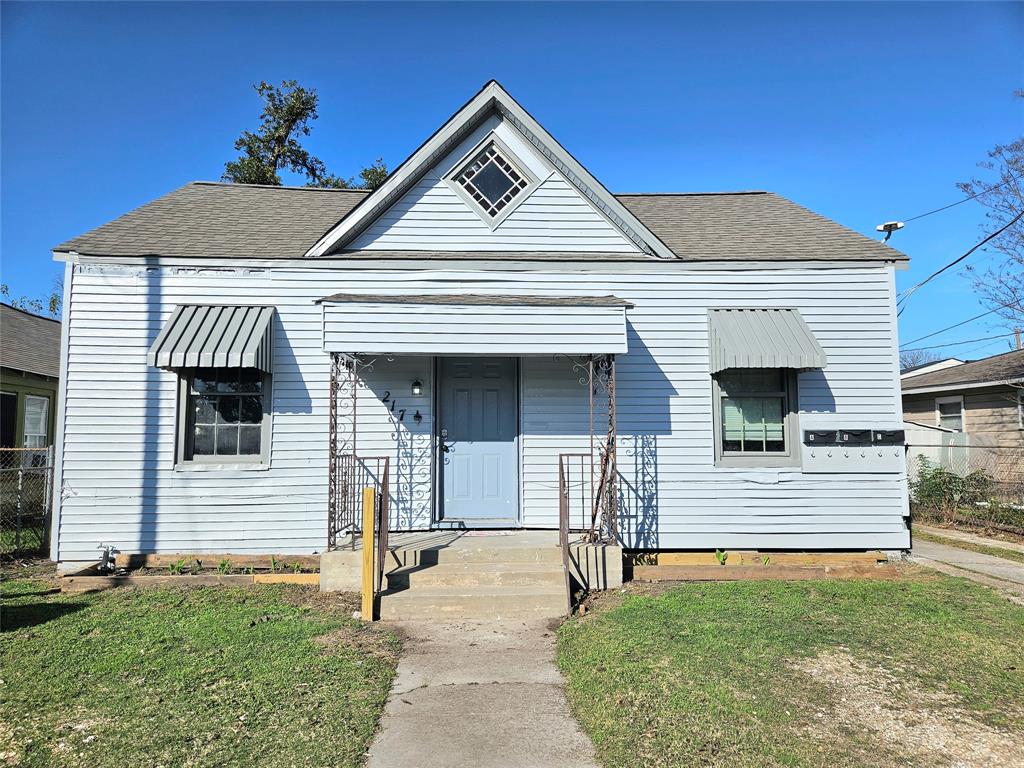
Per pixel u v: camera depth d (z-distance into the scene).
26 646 5.52
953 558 9.33
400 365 8.90
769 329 8.66
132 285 8.57
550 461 8.90
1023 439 14.47
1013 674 5.03
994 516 12.04
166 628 6.02
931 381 18.61
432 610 6.57
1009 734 4.11
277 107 27.84
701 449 8.91
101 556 8.28
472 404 9.05
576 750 3.94
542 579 7.20
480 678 5.06
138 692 4.62
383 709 4.49
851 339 9.06
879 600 6.92
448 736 4.11
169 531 8.39
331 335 7.75
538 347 7.91
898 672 5.04
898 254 9.14
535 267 8.97
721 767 3.69
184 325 8.18
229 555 8.36
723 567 7.97
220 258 8.66
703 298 9.05
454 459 8.96
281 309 8.72
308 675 4.96
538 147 9.19
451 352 7.89
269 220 10.05
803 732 4.10
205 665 5.13
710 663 5.15
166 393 8.51
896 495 8.92
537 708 4.52
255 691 4.66
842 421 9.00
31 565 8.93
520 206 9.17
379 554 6.97
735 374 9.11
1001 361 17.36
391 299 7.96
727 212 11.05
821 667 5.11
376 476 8.73
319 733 4.06
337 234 8.76
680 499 8.85
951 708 4.46
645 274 9.05
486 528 8.83
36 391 16.11
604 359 8.88
